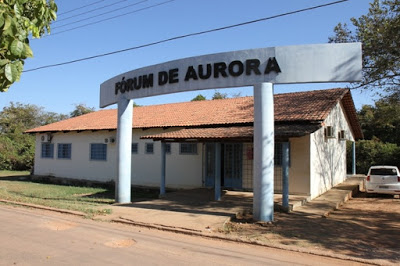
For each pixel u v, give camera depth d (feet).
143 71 38.32
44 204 39.24
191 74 33.96
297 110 48.21
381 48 43.09
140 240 24.13
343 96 59.72
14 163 104.83
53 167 77.25
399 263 19.89
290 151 45.80
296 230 28.17
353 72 28.50
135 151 63.36
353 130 77.77
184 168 56.80
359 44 28.60
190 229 27.20
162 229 27.89
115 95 42.24
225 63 32.12
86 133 71.41
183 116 61.82
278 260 20.10
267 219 30.27
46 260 18.93
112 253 20.59
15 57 10.44
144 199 48.21
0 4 9.98
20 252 20.51
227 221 30.55
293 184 45.21
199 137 41.60
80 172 71.67
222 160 52.24
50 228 27.66
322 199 44.39
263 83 30.50
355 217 35.04
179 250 21.70
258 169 30.48
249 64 31.07
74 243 22.86
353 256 21.13
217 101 69.62
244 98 67.67
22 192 54.19
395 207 41.60
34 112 175.11
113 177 65.98
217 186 41.42
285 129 39.78
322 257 21.04
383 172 51.16
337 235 26.86
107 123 69.67
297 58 29.78
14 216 32.99
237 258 20.26
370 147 89.51
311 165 44.55
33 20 12.23
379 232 28.45
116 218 31.42
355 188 56.85
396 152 85.71
